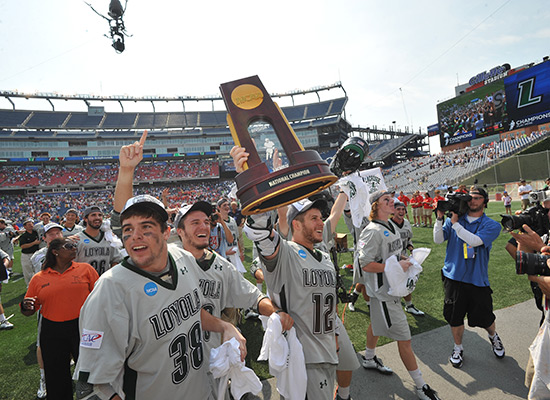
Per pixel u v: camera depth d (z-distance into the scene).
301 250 2.17
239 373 1.61
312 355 2.02
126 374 1.45
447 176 32.97
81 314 1.40
